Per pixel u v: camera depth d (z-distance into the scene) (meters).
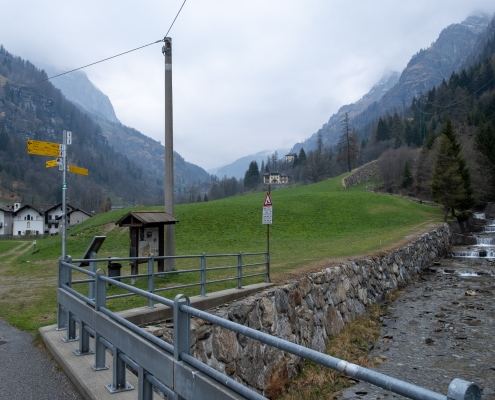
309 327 13.30
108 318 5.35
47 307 11.20
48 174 194.88
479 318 16.42
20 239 82.81
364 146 167.75
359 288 19.19
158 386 3.98
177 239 37.22
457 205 50.28
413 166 91.31
